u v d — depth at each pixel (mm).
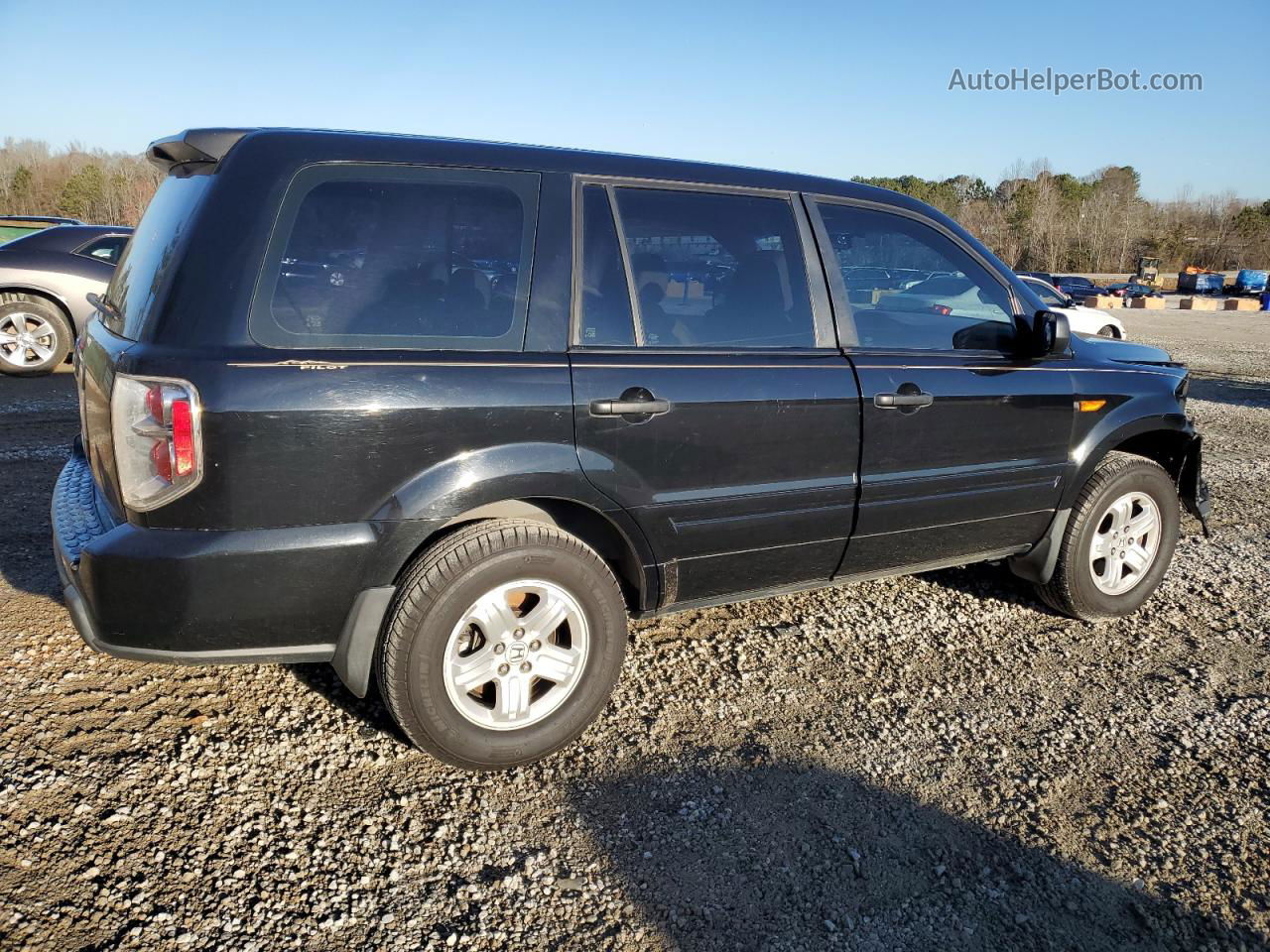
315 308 2660
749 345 3354
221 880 2439
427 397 2701
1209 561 5309
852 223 3695
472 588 2805
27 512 5102
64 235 9477
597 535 3266
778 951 2324
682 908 2445
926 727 3383
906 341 3729
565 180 3072
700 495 3203
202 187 2730
